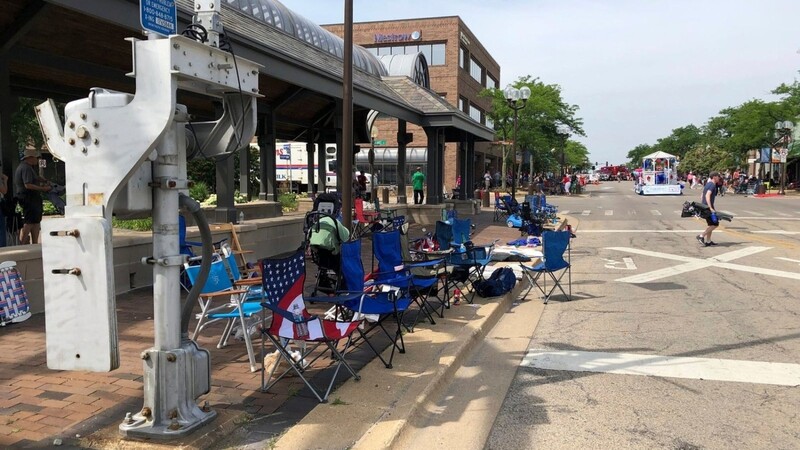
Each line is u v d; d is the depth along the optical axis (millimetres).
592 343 6484
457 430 4234
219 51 3705
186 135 4141
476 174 52719
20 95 11742
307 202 19156
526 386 5148
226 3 12078
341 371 5117
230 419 3953
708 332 6836
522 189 50375
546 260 8734
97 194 3453
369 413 4191
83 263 3461
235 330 6273
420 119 19297
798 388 5023
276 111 16531
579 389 5066
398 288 6664
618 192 51562
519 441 4066
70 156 3486
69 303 3500
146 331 6250
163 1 3578
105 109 3408
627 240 16422
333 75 12633
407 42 46812
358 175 25312
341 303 5414
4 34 8055
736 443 4016
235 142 4117
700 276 10594
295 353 5043
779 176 54094
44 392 4504
